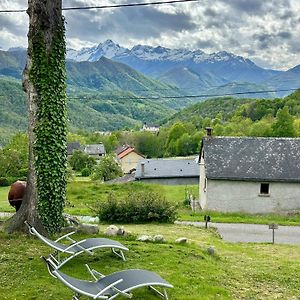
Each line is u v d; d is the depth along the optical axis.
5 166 64.81
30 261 9.14
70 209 26.69
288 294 8.30
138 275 6.68
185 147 112.06
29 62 11.45
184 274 8.80
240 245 16.14
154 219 20.95
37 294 7.35
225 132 104.19
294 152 34.59
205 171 32.88
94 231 12.21
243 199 32.53
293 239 19.34
